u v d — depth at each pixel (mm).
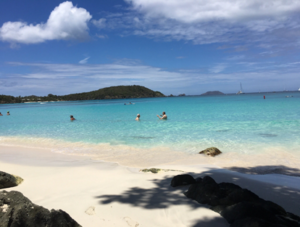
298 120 17250
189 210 3730
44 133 15625
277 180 5527
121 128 16812
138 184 5191
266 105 37781
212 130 14336
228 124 16672
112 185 5180
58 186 5246
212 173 6191
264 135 11945
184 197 4297
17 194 3182
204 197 4004
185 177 5008
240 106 37656
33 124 21062
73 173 6395
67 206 3973
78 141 12352
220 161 7785
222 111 28938
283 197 4367
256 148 9352
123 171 6562
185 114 26547
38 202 4227
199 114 25875
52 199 4367
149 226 3266
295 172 6344
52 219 2893
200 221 3373
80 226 3078
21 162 8023
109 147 10586
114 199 4266
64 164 7621
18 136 14727
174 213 3646
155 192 4609
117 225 3275
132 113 31062
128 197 4359
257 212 3184
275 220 3064
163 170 6363
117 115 28125
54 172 6531
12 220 2760
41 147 11117
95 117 26172
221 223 3299
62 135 14547
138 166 7277
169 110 34312
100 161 8055
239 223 2959
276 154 8398
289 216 3381
